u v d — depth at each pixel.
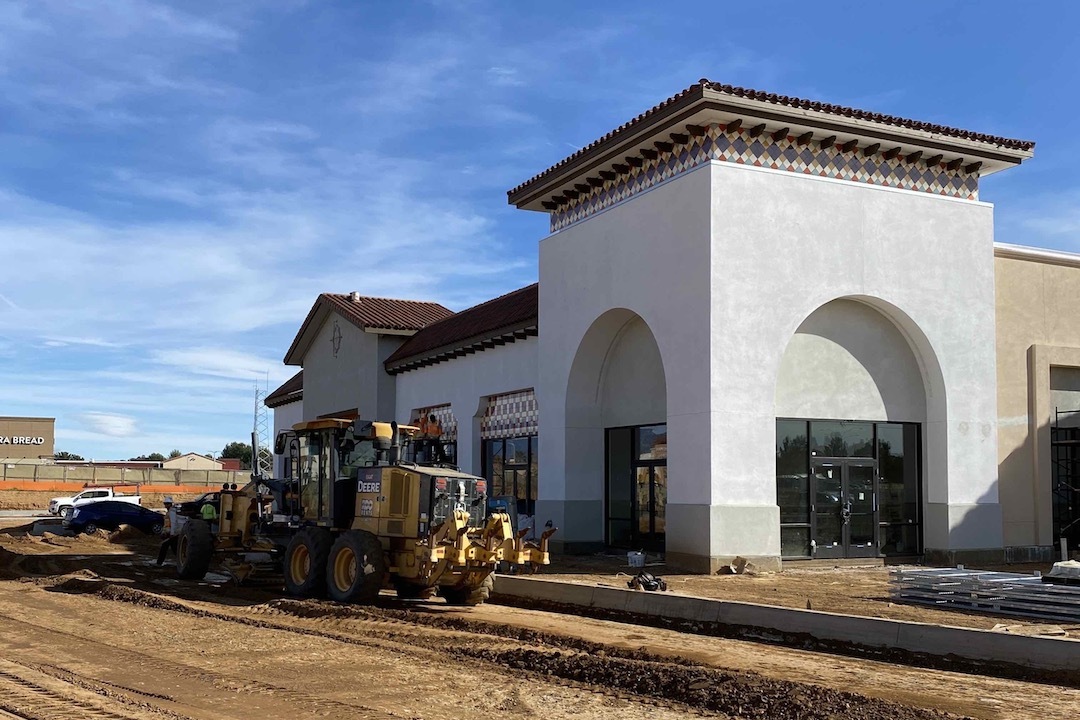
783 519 19.34
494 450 27.03
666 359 19.41
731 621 12.92
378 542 14.97
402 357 31.38
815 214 19.38
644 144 20.00
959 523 20.22
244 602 15.98
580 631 12.49
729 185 18.61
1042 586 12.61
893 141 19.67
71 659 10.62
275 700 8.66
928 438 20.73
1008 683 9.46
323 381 37.97
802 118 18.62
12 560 23.56
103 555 26.05
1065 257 22.72
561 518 22.55
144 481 74.50
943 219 20.75
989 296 21.09
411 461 16.91
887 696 8.86
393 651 11.07
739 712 8.20
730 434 18.19
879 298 19.89
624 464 22.59
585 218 22.50
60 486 65.94
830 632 11.83
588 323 22.03
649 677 9.21
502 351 26.42
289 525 17.25
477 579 15.05
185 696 8.81
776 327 18.77
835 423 20.16
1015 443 21.73
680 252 19.14
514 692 8.98
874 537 20.19
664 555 20.53
